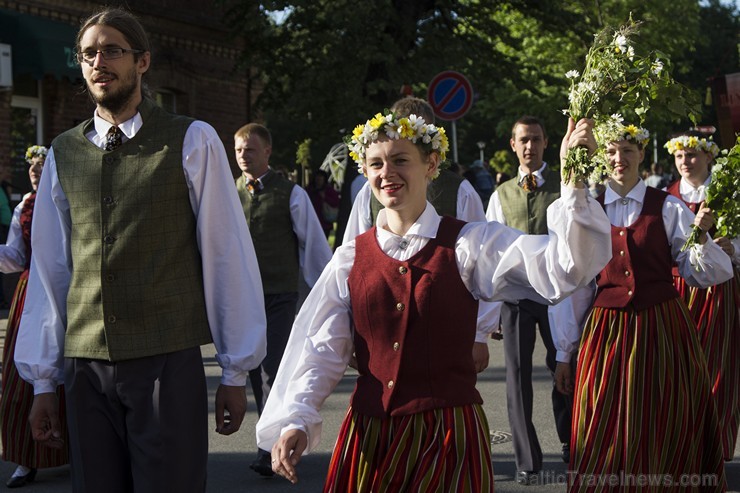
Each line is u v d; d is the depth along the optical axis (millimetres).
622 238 4906
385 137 3271
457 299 3227
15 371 5965
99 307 3512
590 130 3207
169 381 3496
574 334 5348
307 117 18547
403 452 3172
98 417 3549
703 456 4867
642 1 28125
